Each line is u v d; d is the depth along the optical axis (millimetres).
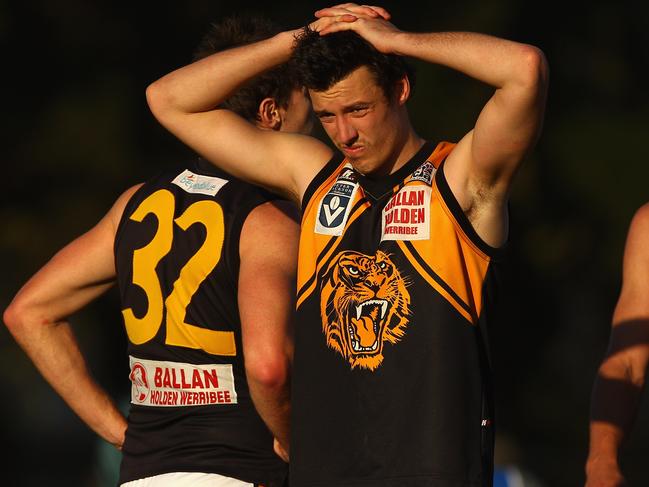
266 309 14016
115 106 64500
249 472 14375
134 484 14734
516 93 12414
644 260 15719
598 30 69500
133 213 15250
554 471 59312
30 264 64250
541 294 65500
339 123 13047
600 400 15266
